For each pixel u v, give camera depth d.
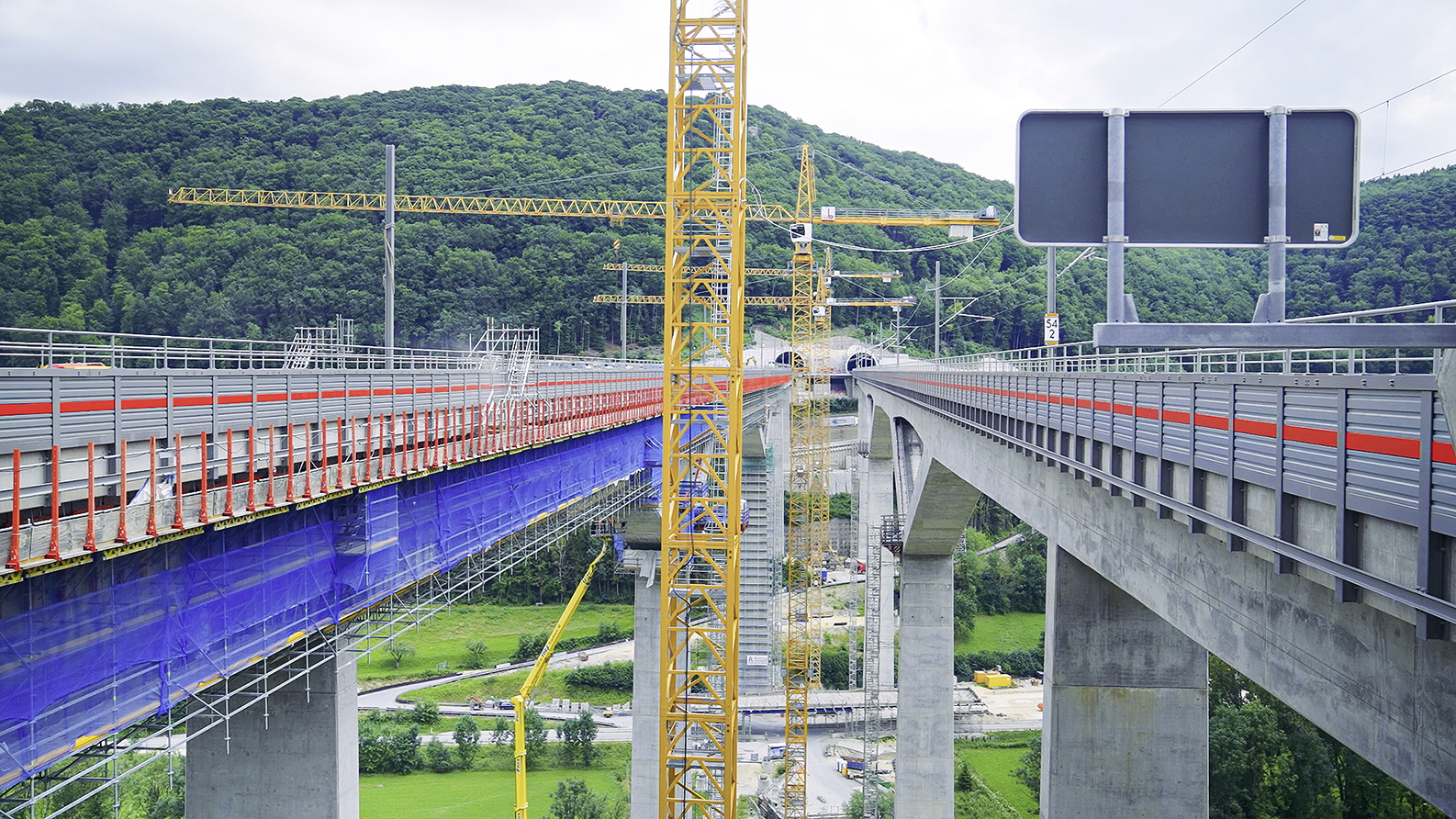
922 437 60.53
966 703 105.44
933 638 62.50
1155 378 20.38
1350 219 13.06
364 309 137.38
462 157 187.12
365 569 31.12
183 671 23.41
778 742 93.88
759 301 128.12
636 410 65.62
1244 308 84.44
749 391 90.12
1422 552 12.09
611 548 133.50
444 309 151.50
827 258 137.38
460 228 173.38
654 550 56.78
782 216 147.50
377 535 32.00
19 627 19.42
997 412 36.12
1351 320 16.94
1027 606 135.50
